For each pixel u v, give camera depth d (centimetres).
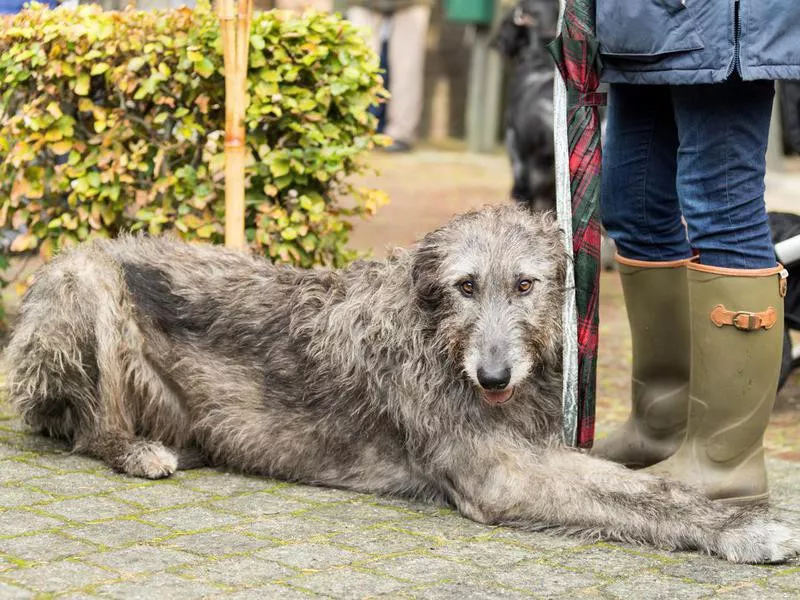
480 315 489
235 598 395
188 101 695
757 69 462
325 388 541
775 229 693
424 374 513
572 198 521
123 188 710
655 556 455
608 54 503
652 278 562
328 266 736
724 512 470
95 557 431
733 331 500
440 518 501
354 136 716
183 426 582
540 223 512
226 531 470
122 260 588
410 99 1920
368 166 729
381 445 535
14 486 522
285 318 560
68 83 702
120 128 696
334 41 693
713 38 466
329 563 435
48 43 688
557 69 516
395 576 423
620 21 493
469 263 492
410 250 529
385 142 715
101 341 561
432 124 2156
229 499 518
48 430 602
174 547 446
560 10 523
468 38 2145
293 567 429
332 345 540
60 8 712
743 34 461
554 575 430
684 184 503
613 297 1051
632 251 567
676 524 462
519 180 1080
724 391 504
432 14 2112
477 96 1970
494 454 498
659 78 485
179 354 571
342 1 1869
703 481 510
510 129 1087
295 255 702
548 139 1042
